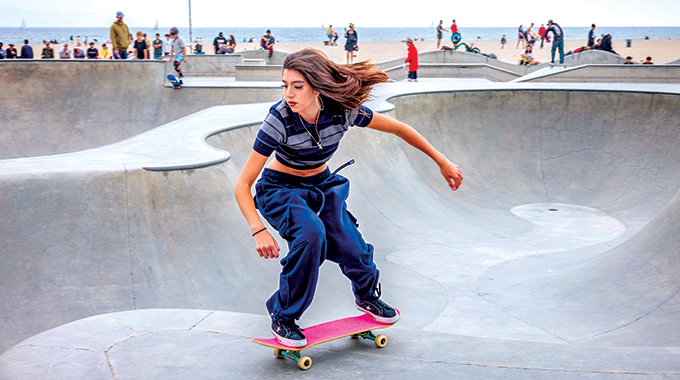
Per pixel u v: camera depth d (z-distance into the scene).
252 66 22.34
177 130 9.57
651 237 6.18
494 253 9.54
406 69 26.59
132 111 17.22
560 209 12.55
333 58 37.75
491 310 6.76
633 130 13.59
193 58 24.77
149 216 6.20
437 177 13.53
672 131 13.02
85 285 5.48
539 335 5.54
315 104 2.21
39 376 2.26
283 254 7.23
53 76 16.98
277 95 17.11
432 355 2.48
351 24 26.73
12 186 5.66
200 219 6.56
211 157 7.37
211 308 5.80
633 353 2.48
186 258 6.16
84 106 17.05
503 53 45.31
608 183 13.15
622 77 20.56
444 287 7.84
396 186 11.62
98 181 6.06
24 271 5.35
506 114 14.81
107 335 2.67
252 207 2.27
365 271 2.45
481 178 13.81
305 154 2.30
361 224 9.98
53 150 16.23
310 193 2.33
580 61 26.05
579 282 6.61
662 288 5.39
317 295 6.92
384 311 2.54
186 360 2.43
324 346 2.59
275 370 2.34
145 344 2.58
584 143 14.04
